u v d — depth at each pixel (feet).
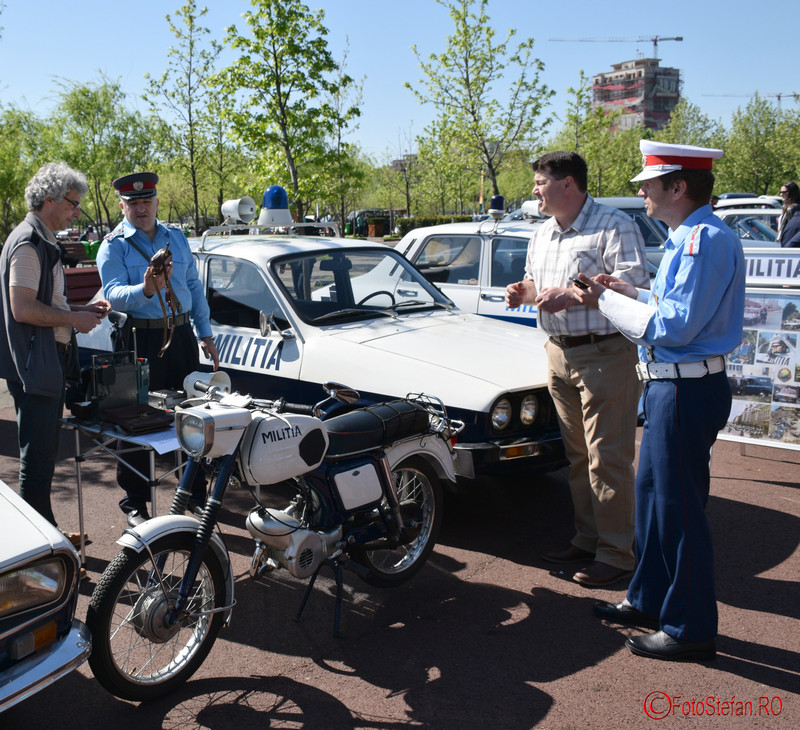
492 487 17.34
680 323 9.53
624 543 12.69
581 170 12.19
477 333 16.10
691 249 9.55
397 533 11.89
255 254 16.85
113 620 11.25
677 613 10.37
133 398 12.64
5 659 7.79
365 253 17.95
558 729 9.04
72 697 9.75
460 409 13.57
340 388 11.84
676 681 9.99
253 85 38.37
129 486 14.29
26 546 8.01
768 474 18.04
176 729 9.11
